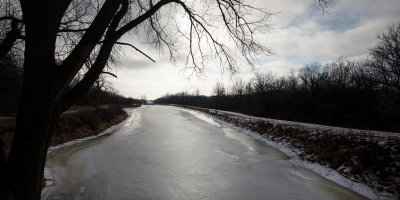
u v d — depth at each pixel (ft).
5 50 8.71
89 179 32.63
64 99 7.24
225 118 113.80
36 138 6.26
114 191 28.81
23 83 6.36
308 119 95.76
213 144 56.59
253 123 81.41
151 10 8.96
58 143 54.65
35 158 6.30
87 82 7.68
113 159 42.68
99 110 92.48
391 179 29.60
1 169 5.96
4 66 11.59
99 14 7.32
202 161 41.78
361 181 31.42
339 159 37.42
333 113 89.56
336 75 113.29
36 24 6.18
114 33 8.12
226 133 74.90
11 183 6.12
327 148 42.68
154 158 43.39
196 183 31.83
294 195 28.58
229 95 223.71
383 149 34.88
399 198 26.40
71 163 39.99
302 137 52.01
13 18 8.92
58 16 6.68
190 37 13.80
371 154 34.88
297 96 118.32
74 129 65.05
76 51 6.93
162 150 49.83
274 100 129.90
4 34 10.60
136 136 67.87
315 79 125.29
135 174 34.86
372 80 81.20
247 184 31.73
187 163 40.50
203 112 177.88
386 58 72.59
